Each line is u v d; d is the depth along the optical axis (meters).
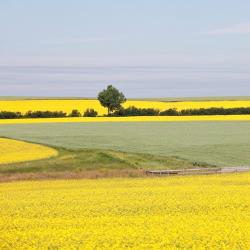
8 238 30.22
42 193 47.94
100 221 34.22
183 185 53.28
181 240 29.23
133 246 28.28
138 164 79.75
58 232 31.44
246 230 31.22
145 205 39.50
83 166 78.19
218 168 72.44
